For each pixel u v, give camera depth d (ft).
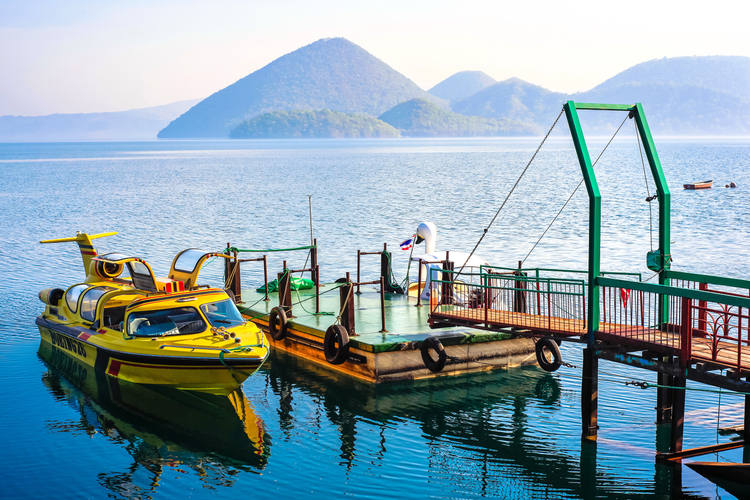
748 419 50.42
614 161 550.36
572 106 50.08
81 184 332.80
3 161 640.58
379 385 62.69
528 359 69.72
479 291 72.33
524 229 164.45
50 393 62.49
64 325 72.95
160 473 47.19
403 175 385.91
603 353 50.26
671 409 54.29
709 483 45.32
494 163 533.96
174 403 60.44
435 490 44.75
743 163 520.01
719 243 139.74
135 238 154.81
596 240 49.49
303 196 256.32
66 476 46.70
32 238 156.46
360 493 44.39
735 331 69.15
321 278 109.60
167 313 63.72
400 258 128.47
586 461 48.42
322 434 53.42
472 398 60.49
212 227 172.24
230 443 51.96
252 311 77.87
